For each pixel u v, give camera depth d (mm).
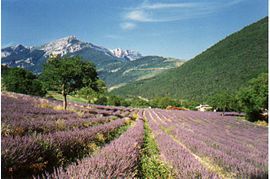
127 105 86875
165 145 11766
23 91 47625
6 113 13039
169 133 21359
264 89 42875
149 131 22094
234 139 18297
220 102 67500
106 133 13664
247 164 8570
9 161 5176
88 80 31641
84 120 16594
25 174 5527
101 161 5023
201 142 13898
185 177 6398
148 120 36250
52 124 11453
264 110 46219
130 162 6395
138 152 8969
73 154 7906
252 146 14719
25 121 10586
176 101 118188
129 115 37875
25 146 5707
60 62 30453
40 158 5930
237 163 8664
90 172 4332
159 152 11250
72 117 19281
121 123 21219
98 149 7836
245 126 35281
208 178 6238
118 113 36281
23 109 17719
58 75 29281
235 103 66250
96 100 64375
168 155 9281
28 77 50156
